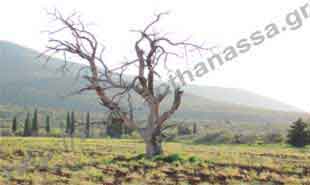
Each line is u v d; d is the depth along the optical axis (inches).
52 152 1733.5
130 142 3100.4
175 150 2228.1
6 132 4889.3
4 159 1427.2
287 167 1473.9
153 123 1553.9
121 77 1537.9
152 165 1350.9
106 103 1545.3
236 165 1469.0
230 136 4092.0
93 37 1512.1
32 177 1032.8
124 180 1065.5
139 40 1520.7
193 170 1266.0
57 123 7273.6
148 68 1528.1
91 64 1517.0
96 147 2191.2
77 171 1171.9
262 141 3752.5
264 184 1068.5
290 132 3496.6
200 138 4188.0
